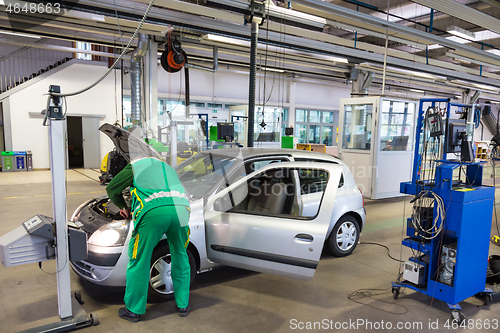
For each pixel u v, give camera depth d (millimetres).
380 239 4711
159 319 2502
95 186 8727
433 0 5336
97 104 9445
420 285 2871
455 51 8945
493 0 5711
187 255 2664
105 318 2498
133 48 8586
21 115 11242
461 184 2822
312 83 17594
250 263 2771
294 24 6445
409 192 3059
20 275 3316
